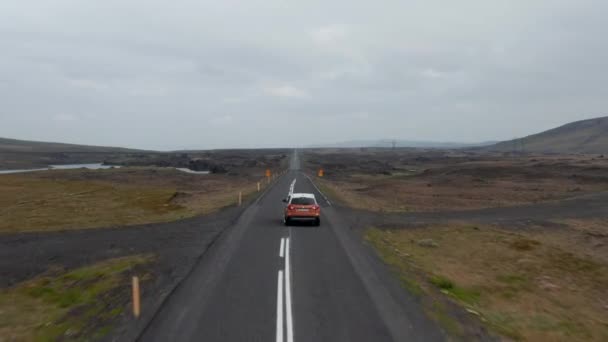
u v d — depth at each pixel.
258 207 34.19
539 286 18.06
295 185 57.56
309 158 198.88
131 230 24.62
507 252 23.31
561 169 90.50
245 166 134.12
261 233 22.42
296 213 24.72
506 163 112.56
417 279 15.16
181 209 36.31
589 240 27.61
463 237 26.27
